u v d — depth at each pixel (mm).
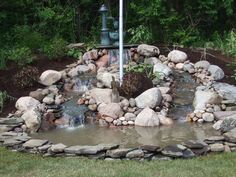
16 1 12234
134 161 5820
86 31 13219
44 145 6422
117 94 8578
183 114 8375
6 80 9477
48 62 10539
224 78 9656
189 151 5953
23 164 5793
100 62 10516
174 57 10180
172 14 11906
